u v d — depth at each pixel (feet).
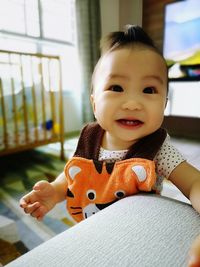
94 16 9.99
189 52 9.00
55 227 3.51
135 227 0.90
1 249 3.03
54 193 1.54
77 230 0.89
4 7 8.34
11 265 0.76
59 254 0.78
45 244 0.84
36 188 1.51
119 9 11.55
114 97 1.29
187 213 0.99
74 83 10.76
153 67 1.29
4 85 6.67
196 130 9.05
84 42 9.89
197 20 8.71
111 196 1.32
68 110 10.49
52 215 3.83
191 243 0.82
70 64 10.62
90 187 1.39
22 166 6.39
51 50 9.90
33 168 6.22
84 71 10.07
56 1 9.72
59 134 7.13
